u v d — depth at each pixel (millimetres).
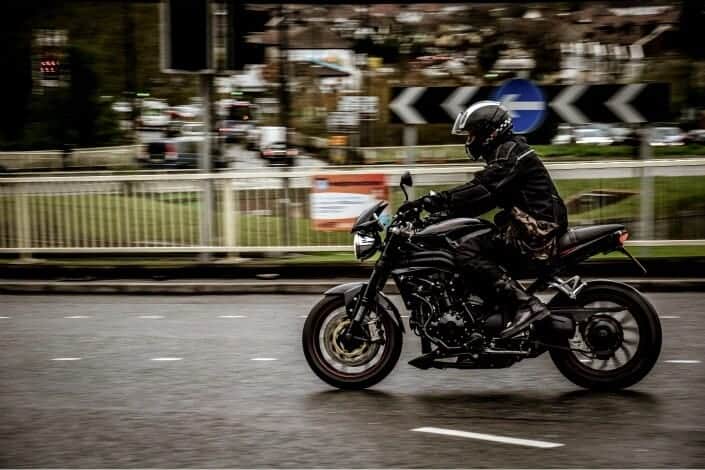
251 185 15180
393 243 8156
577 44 23328
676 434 7000
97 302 13594
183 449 6773
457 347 8031
